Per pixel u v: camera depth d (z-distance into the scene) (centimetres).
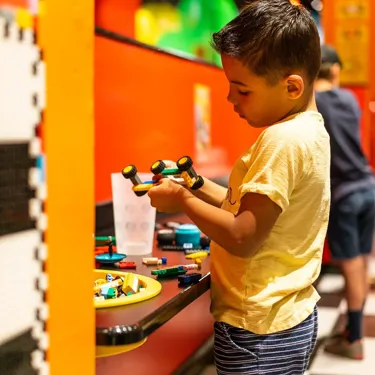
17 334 84
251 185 121
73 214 94
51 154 88
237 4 388
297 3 147
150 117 237
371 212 303
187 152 276
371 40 452
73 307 94
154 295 119
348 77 458
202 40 365
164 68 249
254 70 128
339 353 291
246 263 129
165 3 373
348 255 291
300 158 126
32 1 84
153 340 221
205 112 298
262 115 133
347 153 296
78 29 93
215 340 136
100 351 103
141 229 162
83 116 96
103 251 158
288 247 130
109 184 206
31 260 86
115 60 209
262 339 130
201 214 124
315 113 135
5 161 81
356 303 289
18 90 82
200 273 138
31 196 85
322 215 135
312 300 137
